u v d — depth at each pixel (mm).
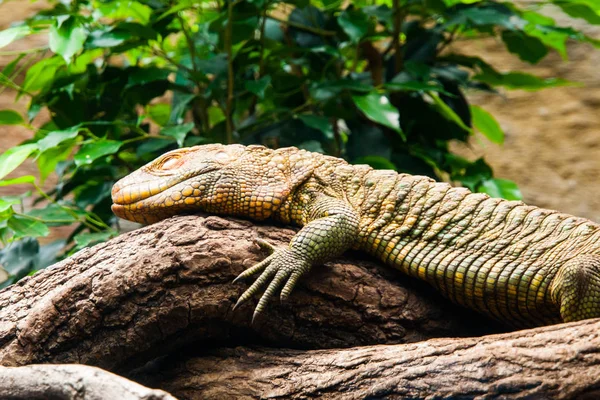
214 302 6117
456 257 6469
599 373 4926
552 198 15953
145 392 4348
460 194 6859
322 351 6133
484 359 5258
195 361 6355
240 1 9641
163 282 6051
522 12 11211
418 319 6559
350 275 6461
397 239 6609
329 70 11062
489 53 16891
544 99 16891
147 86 9977
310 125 9508
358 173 7008
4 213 8023
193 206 6664
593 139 16375
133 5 10344
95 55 10695
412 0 10922
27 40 15727
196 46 11023
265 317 6230
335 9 11148
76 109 9977
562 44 11570
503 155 16594
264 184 6727
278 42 10875
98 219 9477
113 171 10250
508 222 6645
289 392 5773
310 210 6645
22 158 7926
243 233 6430
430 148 10891
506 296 6352
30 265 9430
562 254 6320
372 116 9109
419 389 5316
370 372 5582
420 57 10906
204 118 10328
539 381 5020
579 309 5895
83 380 4574
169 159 6957
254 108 11117
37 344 5973
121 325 6043
